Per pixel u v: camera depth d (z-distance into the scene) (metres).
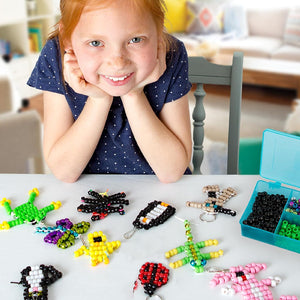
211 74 1.21
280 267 0.74
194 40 3.88
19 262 0.75
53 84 1.01
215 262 0.75
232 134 1.24
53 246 0.79
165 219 0.85
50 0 3.66
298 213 0.84
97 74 0.79
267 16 3.89
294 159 0.85
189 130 1.06
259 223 0.80
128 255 0.77
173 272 0.73
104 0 0.69
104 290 0.69
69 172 0.98
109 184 0.99
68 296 0.68
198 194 0.95
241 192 0.95
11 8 3.37
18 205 0.91
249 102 3.40
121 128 1.05
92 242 0.79
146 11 0.73
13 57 3.49
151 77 0.90
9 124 1.82
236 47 3.74
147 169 1.11
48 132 1.03
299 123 3.06
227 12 3.96
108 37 0.72
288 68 3.52
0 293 0.69
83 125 0.96
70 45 0.84
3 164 1.89
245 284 0.69
